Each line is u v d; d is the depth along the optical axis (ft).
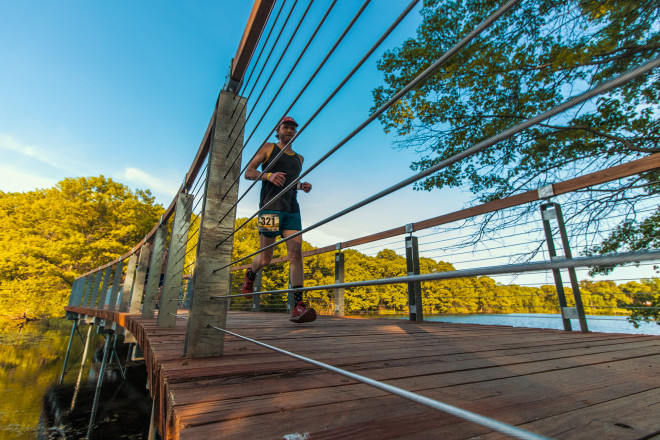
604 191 17.03
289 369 3.74
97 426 15.65
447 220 10.59
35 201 64.49
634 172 6.52
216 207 4.97
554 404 2.77
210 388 3.00
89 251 56.24
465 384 3.35
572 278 9.06
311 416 2.39
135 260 14.23
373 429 2.19
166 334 6.37
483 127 22.18
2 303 51.03
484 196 22.97
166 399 3.03
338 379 3.38
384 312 15.33
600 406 2.72
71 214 59.31
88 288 24.95
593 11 14.38
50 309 53.67
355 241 14.93
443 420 2.35
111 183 65.87
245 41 4.91
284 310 24.32
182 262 8.30
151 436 7.06
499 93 20.99
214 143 5.30
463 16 21.11
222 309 4.63
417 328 9.42
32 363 28.78
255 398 2.75
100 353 33.45
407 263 12.72
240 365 3.90
